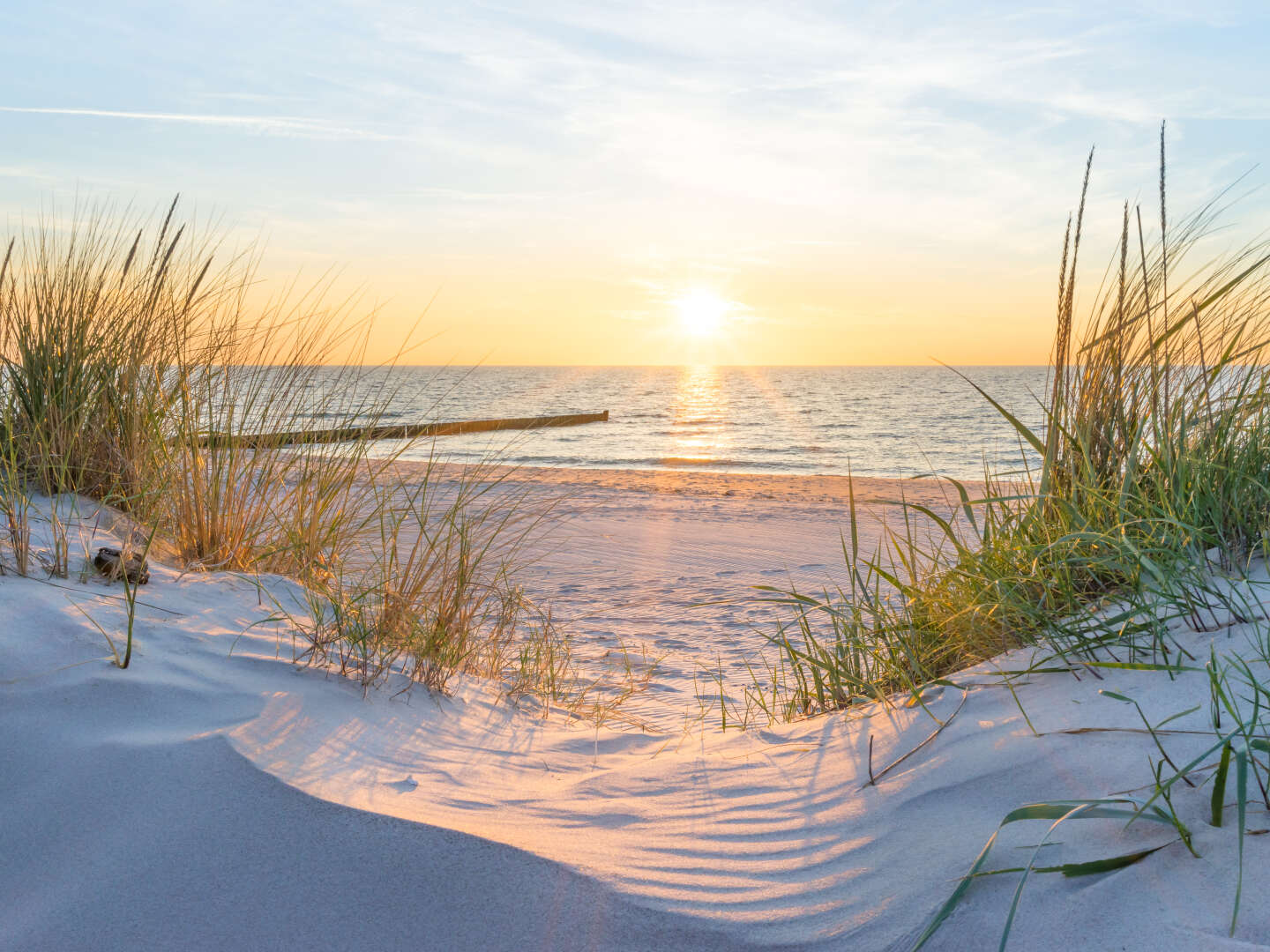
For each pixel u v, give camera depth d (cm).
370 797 170
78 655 203
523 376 15612
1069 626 225
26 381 355
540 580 669
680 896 146
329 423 368
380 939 133
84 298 372
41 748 168
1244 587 210
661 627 539
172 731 179
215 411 360
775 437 3228
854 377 13212
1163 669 187
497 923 136
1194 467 248
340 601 287
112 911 135
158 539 329
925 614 282
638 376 15900
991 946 122
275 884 141
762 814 183
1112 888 126
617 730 288
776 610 577
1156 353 270
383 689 245
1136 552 211
